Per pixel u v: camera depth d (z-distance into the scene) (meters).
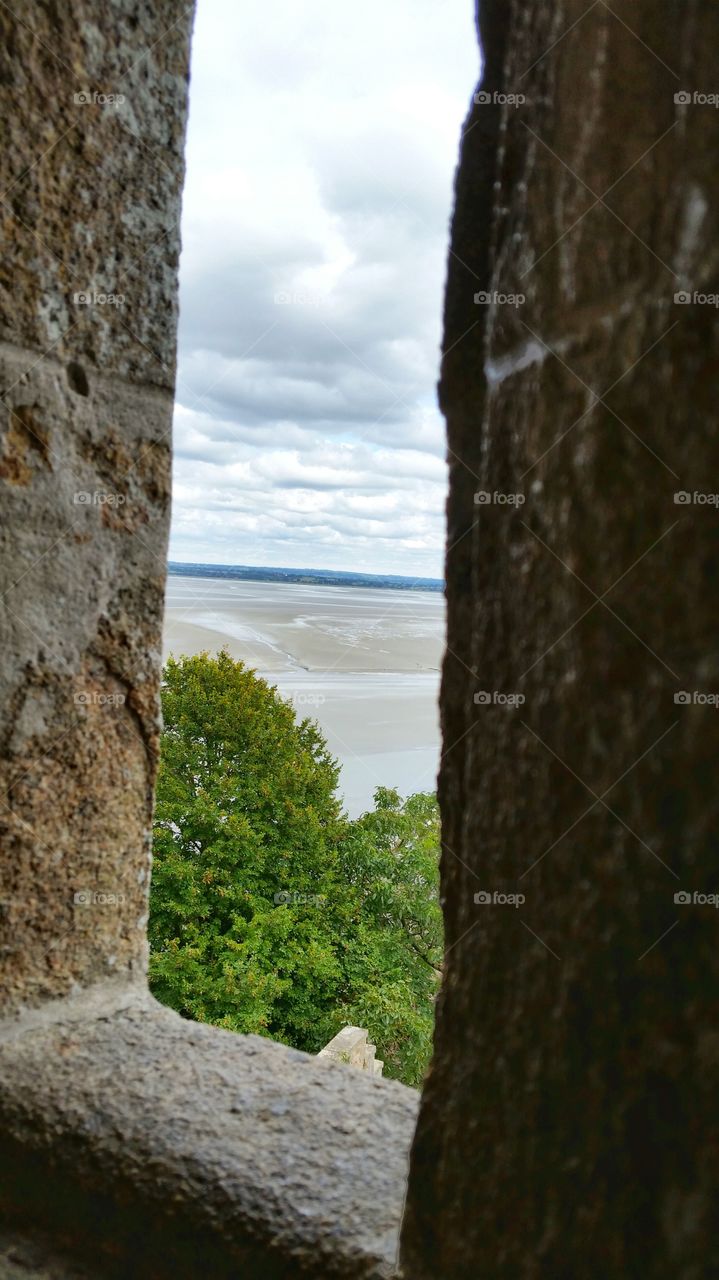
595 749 0.38
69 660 0.92
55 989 0.92
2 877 0.86
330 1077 0.80
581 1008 0.39
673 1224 0.35
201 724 6.93
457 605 0.53
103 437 0.93
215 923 6.31
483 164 0.53
